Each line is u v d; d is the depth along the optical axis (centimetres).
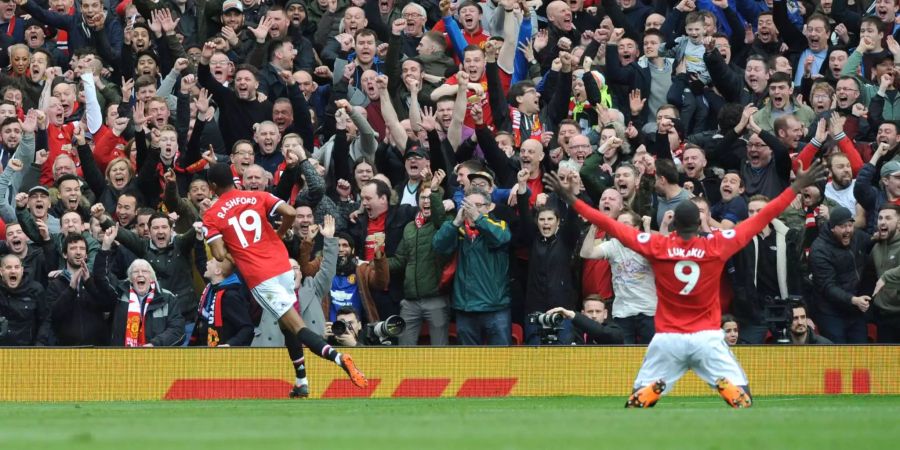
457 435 2159
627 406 3075
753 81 5519
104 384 4109
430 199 4522
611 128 4878
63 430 2394
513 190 4491
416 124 5128
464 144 5009
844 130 5225
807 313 4584
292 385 4209
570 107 5416
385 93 5100
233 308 4241
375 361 4225
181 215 4734
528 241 4503
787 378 4356
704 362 3042
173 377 4141
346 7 6231
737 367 3061
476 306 4422
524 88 5256
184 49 6022
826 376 4388
